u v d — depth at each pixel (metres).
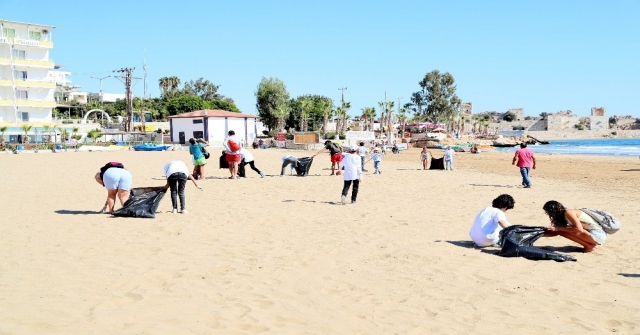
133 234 9.38
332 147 23.66
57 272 6.81
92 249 8.15
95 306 5.50
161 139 77.69
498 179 22.72
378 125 120.75
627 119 194.62
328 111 97.56
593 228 8.22
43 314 5.21
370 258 7.85
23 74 68.31
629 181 22.08
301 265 7.43
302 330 4.96
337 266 7.39
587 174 26.92
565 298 5.98
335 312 5.53
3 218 11.00
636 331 5.01
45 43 69.25
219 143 70.62
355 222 10.93
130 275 6.73
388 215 11.86
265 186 18.30
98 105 106.38
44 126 67.88
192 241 8.88
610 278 6.78
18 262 7.29
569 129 170.00
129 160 37.31
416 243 8.87
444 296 6.07
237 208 12.76
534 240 8.06
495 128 162.38
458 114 135.88
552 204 8.34
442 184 19.78
